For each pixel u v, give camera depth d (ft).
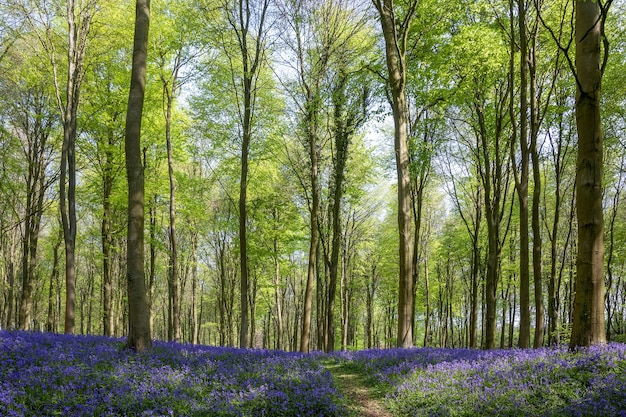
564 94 69.72
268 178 89.81
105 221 80.28
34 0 58.18
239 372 32.99
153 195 80.28
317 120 69.10
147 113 73.77
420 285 134.82
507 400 24.91
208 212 114.11
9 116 79.46
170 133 77.36
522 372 28.76
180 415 21.59
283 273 117.08
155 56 68.74
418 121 78.95
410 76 68.85
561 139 80.94
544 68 63.57
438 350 47.32
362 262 154.61
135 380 25.68
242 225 65.77
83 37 61.31
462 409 25.89
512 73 56.95
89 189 82.38
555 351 32.22
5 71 70.74
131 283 35.78
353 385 39.14
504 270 109.19
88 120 71.00
